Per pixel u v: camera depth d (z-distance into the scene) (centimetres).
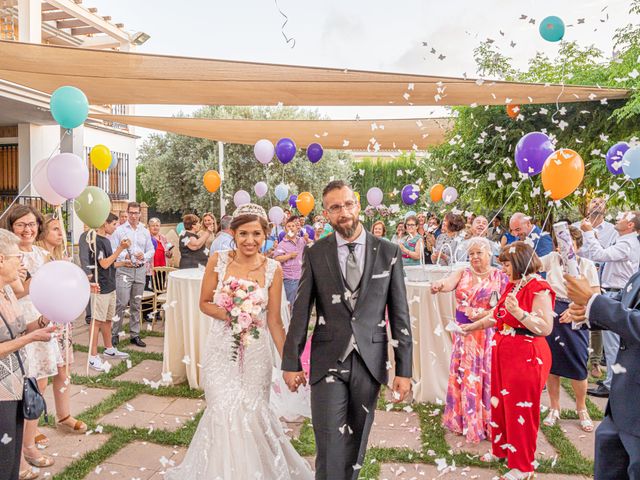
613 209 589
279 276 268
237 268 265
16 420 211
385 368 218
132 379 444
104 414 363
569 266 291
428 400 392
